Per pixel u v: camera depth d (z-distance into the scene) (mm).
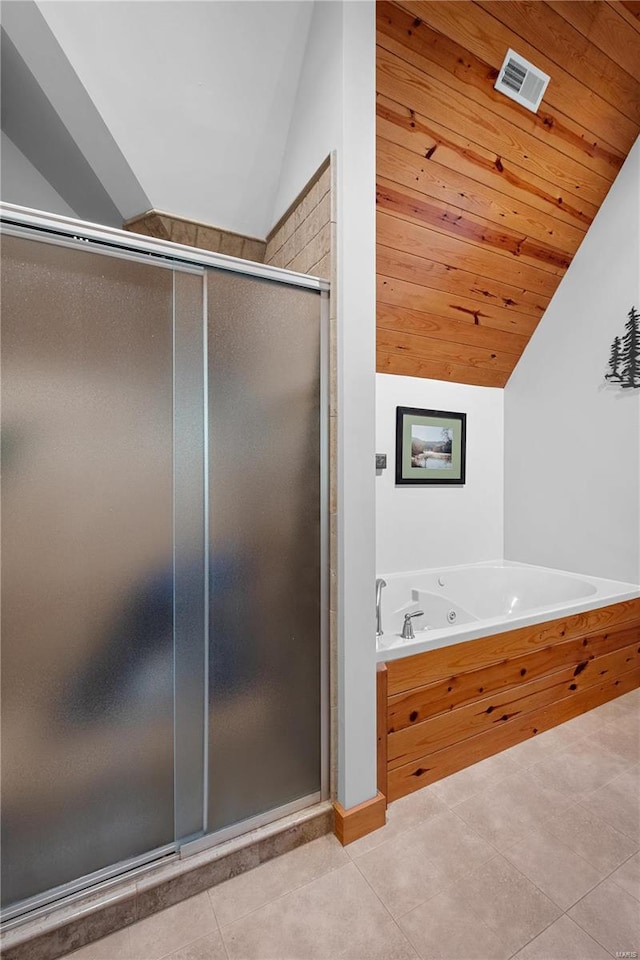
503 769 1840
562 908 1247
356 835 1481
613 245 2510
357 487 1473
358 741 1491
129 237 1188
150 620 1244
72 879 1166
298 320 1459
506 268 2500
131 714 1225
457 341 2725
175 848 1293
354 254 1447
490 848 1451
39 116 1855
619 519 2566
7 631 1079
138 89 1649
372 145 1470
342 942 1160
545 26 1747
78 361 1144
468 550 3105
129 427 1208
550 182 2258
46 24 1475
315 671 1514
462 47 1687
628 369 2488
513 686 1964
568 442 2816
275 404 1422
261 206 2107
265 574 1415
